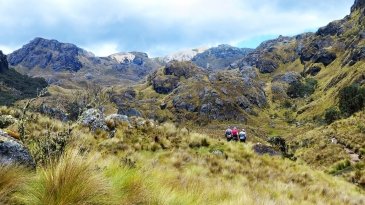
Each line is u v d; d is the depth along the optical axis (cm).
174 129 2689
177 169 1756
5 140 668
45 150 754
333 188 2272
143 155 1945
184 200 837
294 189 1858
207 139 2555
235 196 1203
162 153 2130
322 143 6072
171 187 912
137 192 721
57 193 556
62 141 788
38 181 586
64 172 574
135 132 2416
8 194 542
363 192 2634
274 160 2597
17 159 664
